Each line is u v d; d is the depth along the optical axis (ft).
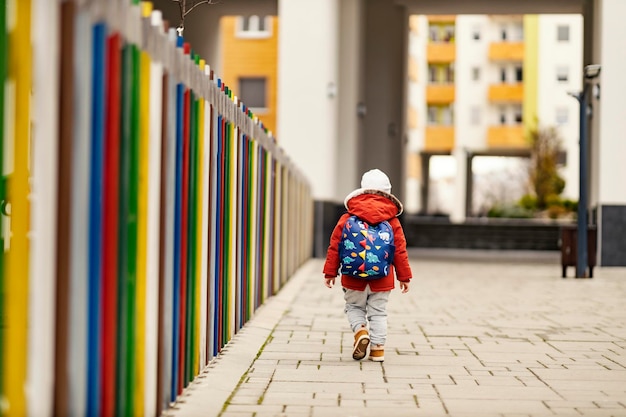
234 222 25.86
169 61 16.12
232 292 25.72
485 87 226.79
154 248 15.19
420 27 222.48
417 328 30.19
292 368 22.08
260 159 32.94
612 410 17.49
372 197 23.13
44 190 10.68
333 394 18.85
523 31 225.15
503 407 17.66
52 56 10.71
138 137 13.91
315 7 70.33
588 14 78.28
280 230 42.29
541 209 161.68
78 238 11.44
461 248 97.25
